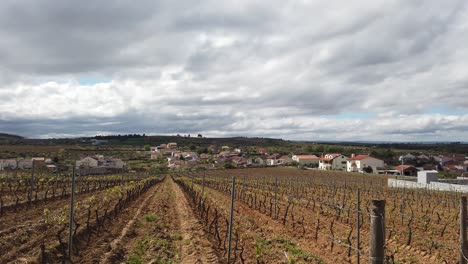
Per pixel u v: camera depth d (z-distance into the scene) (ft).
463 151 534.37
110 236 51.98
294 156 461.78
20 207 73.82
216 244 47.96
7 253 39.68
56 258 39.60
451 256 45.73
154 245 47.65
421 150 559.79
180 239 51.83
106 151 541.34
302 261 40.29
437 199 110.42
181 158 496.23
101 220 60.23
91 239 49.19
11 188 109.70
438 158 394.32
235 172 316.19
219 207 84.74
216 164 436.76
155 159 499.10
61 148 485.56
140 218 70.08
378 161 338.13
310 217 71.67
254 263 39.42
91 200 81.25
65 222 56.13
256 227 61.36
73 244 44.86
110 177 175.73
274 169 369.71
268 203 93.45
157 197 115.55
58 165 258.57
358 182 191.21
